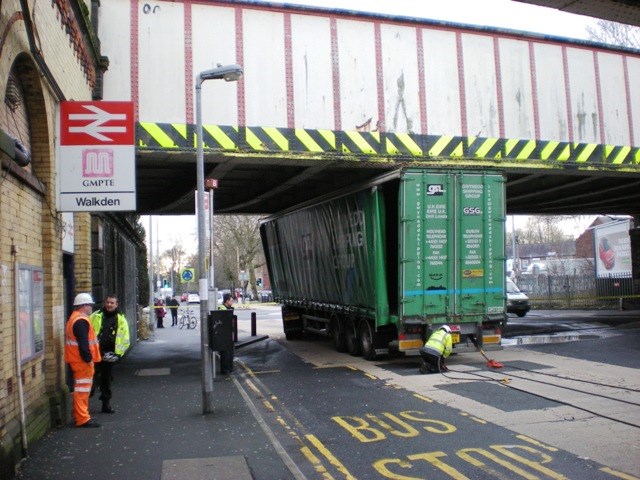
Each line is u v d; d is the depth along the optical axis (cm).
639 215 3116
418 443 745
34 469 662
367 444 751
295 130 1372
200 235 995
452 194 1371
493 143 1528
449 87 1500
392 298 1457
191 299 7300
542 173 1661
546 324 2339
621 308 3059
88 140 888
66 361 879
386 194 1465
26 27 691
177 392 1159
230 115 1330
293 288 2106
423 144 1465
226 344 949
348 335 1659
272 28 1370
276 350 1873
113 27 1277
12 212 692
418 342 1359
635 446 702
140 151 1277
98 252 1239
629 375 1154
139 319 2480
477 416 871
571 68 1623
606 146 1648
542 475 612
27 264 761
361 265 1498
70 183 882
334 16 1414
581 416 848
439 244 1361
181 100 1303
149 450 736
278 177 1694
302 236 1955
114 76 1270
